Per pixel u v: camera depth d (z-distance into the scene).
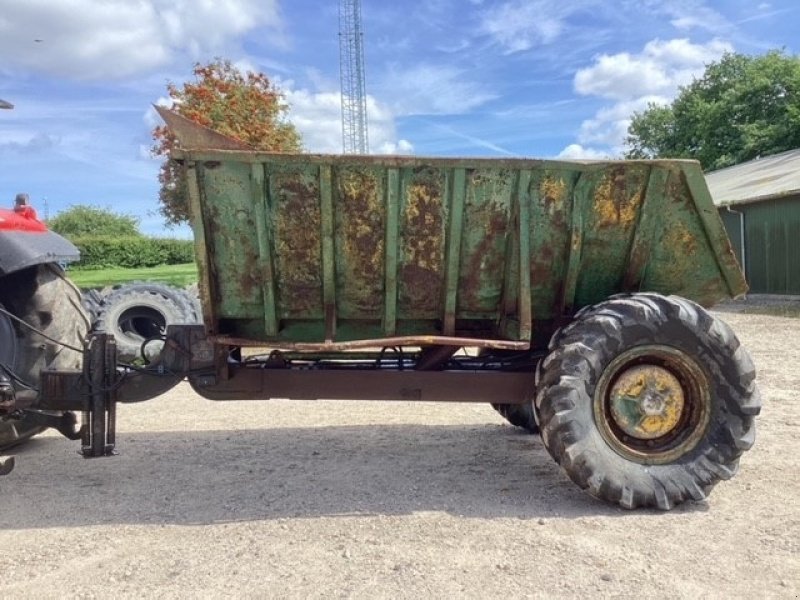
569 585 3.71
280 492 5.24
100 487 5.44
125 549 4.26
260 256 4.85
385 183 4.74
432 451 6.33
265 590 3.70
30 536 4.49
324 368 5.50
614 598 3.58
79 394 5.39
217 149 4.68
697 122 52.72
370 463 5.97
